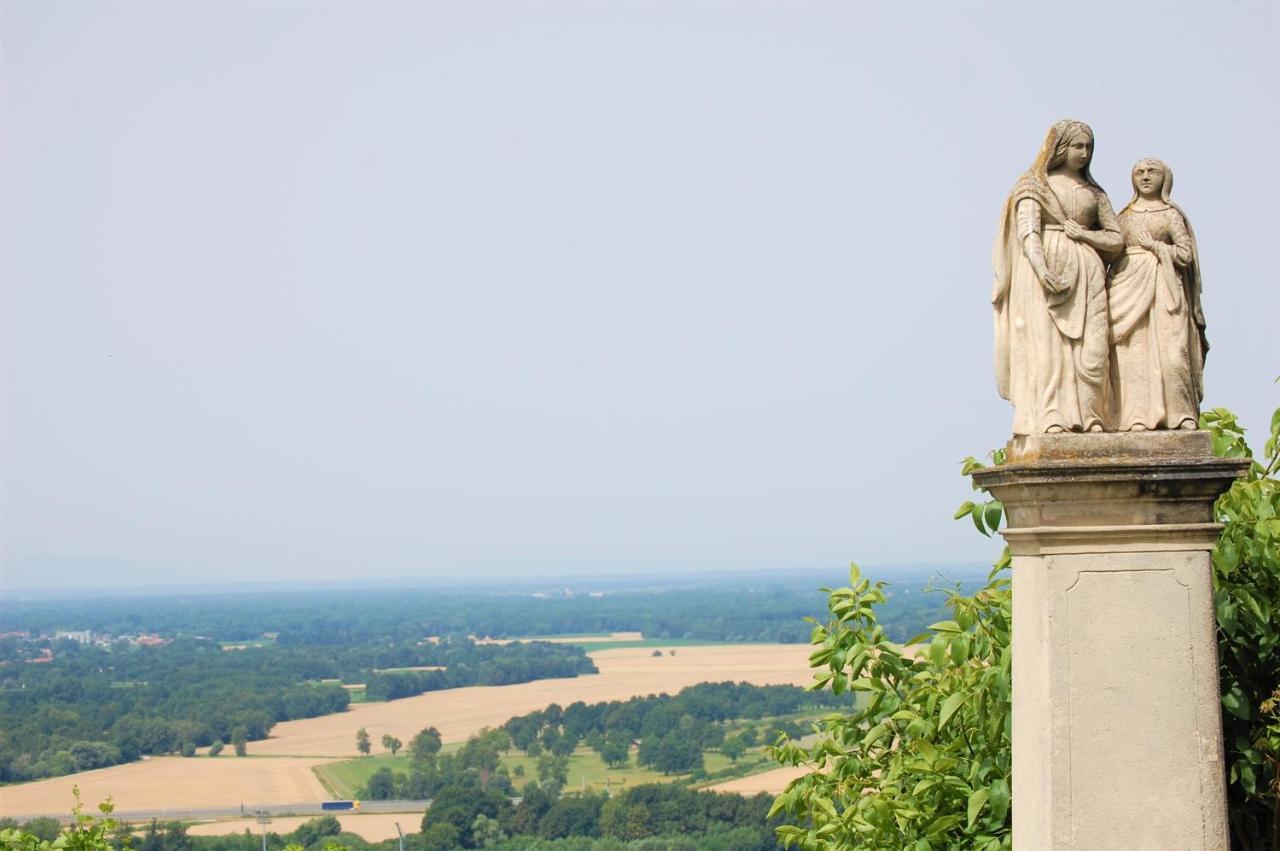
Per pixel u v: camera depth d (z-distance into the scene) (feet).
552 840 257.96
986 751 39.06
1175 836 31.50
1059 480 31.81
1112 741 31.63
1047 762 31.68
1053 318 32.78
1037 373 32.86
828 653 43.19
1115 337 33.06
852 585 44.24
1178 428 32.76
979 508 39.78
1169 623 31.89
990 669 37.47
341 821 290.35
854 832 40.22
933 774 39.40
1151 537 31.96
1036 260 32.63
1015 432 33.47
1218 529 31.94
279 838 255.70
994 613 39.73
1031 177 33.35
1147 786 31.55
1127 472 31.55
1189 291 33.37
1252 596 37.42
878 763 43.98
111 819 55.21
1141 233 33.35
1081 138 33.27
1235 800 37.58
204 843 247.50
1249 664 37.96
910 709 42.24
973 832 39.22
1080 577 31.96
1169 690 31.76
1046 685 31.86
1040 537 32.09
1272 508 37.24
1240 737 36.83
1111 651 31.81
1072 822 31.45
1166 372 32.86
